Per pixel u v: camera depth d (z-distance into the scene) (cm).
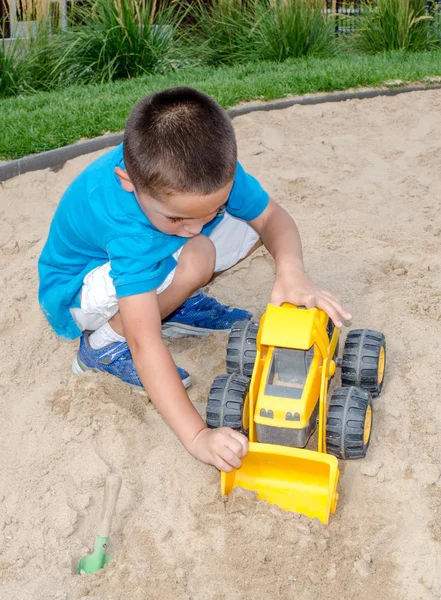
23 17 461
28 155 280
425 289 203
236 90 339
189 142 141
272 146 292
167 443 167
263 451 148
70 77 450
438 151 284
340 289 203
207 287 211
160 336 153
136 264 152
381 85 352
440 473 157
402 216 241
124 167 159
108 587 142
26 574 146
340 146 293
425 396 172
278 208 182
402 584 142
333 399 156
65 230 169
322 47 479
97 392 175
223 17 500
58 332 182
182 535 150
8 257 231
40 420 171
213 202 145
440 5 528
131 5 462
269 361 154
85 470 161
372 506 153
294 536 147
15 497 158
